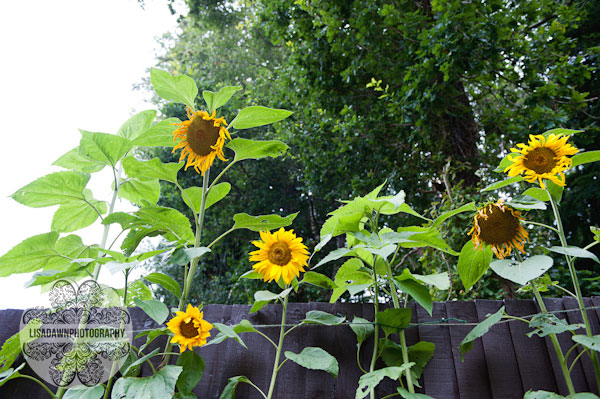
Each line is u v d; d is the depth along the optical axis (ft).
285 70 23.61
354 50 18.45
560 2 19.45
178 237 5.76
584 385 5.57
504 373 5.79
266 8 22.21
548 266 4.75
